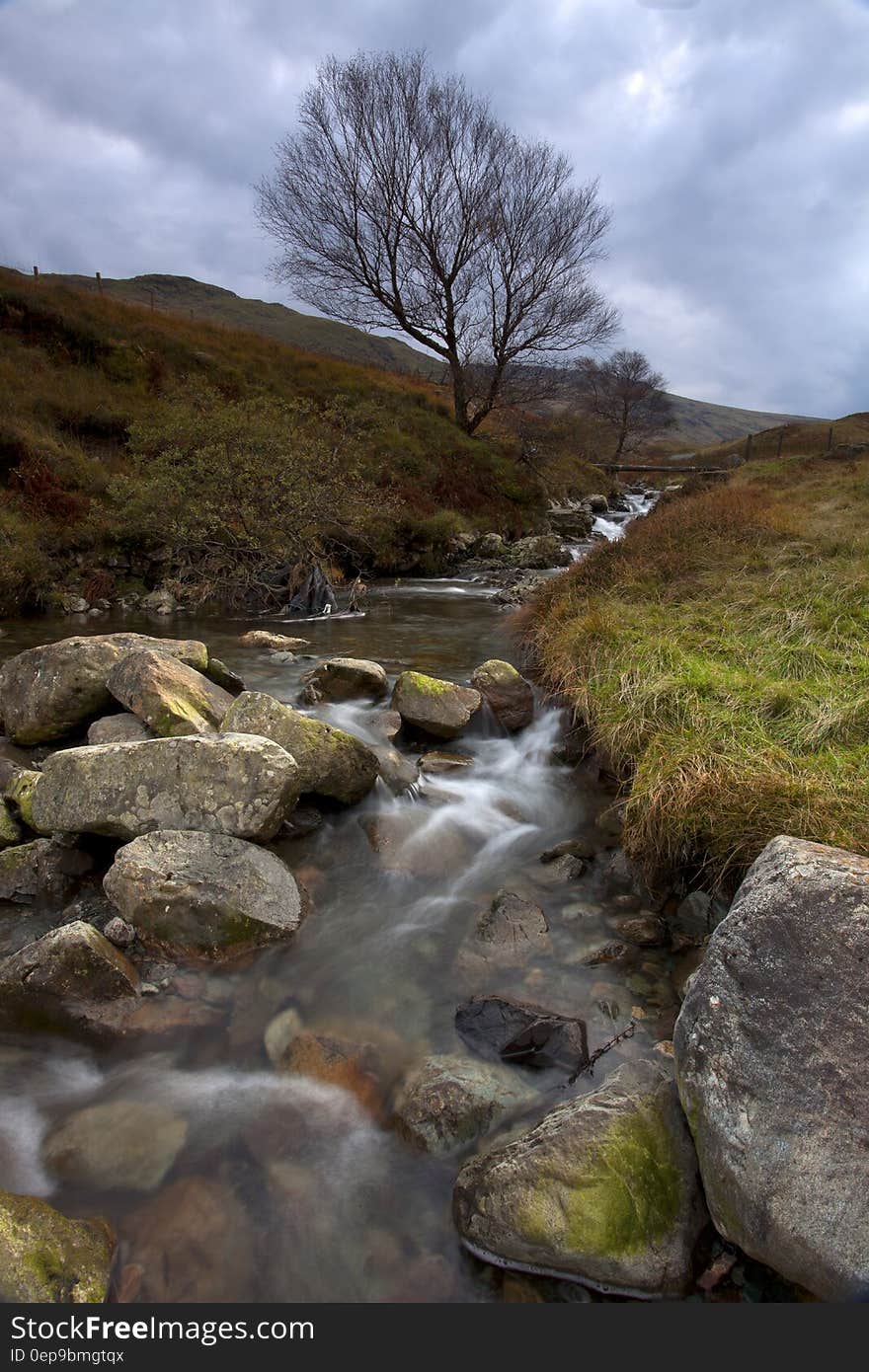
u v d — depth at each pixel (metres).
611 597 8.78
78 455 15.43
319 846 4.63
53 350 19.84
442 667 8.84
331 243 27.02
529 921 3.93
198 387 18.47
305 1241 2.35
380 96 24.75
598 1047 3.07
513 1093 2.84
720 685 5.50
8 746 5.87
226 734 4.31
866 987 2.15
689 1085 2.40
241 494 13.02
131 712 5.48
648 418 55.09
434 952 3.77
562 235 26.00
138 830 4.01
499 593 14.14
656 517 12.80
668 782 4.32
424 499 20.50
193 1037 3.16
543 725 6.77
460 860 4.68
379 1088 2.92
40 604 11.84
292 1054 3.08
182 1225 2.38
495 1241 2.29
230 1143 2.68
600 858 4.71
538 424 29.98
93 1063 3.05
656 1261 2.17
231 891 3.65
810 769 4.23
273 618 12.05
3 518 12.53
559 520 24.78
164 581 13.20
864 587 7.37
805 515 12.88
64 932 3.34
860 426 43.97
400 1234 2.38
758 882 2.58
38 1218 2.22
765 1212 2.07
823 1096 2.10
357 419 19.12
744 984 2.38
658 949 3.76
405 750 6.28
